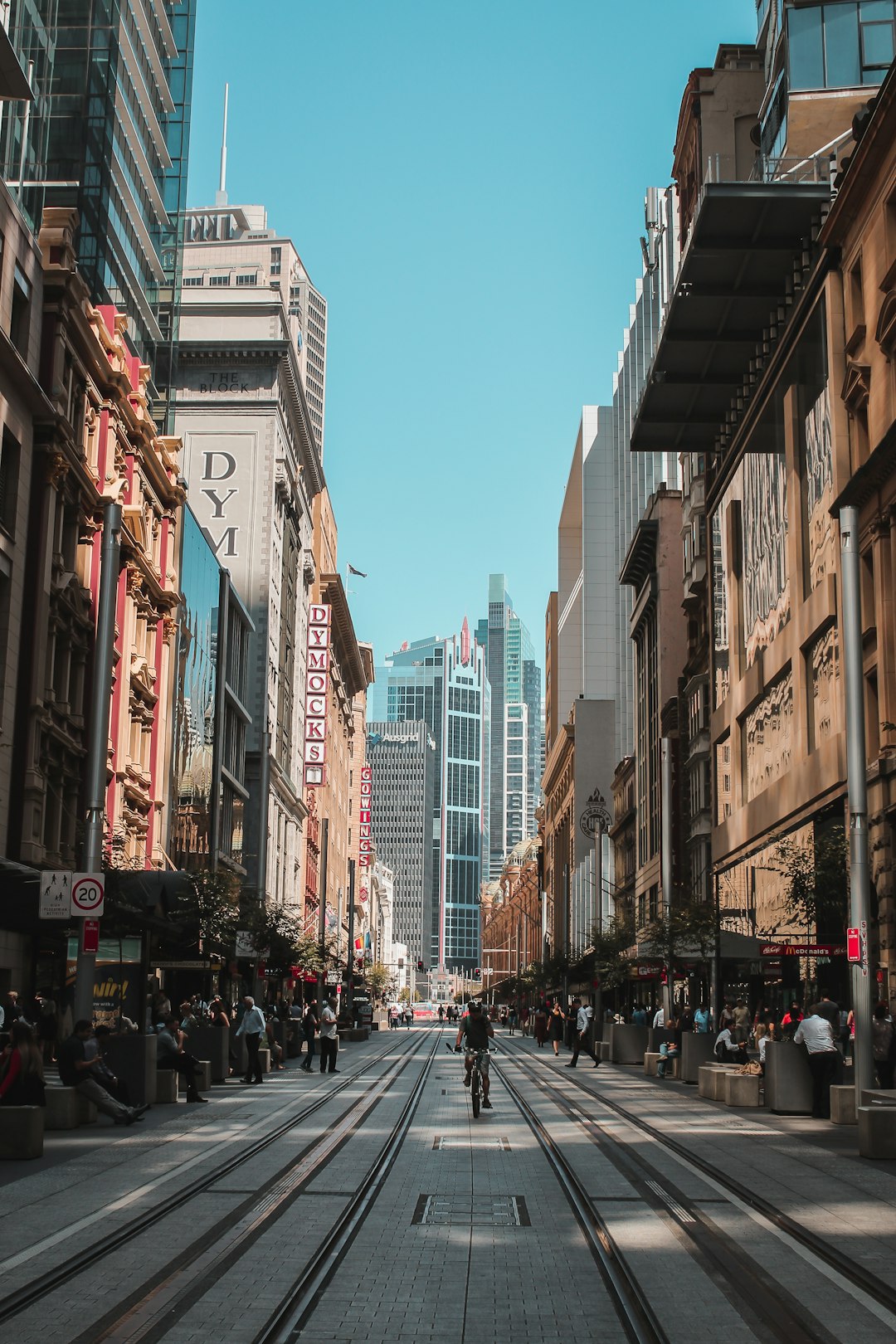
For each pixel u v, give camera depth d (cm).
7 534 3641
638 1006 7131
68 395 4172
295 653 9631
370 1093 2973
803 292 4084
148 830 5197
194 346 8362
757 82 5950
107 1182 1455
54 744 4016
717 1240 1155
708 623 5875
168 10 8112
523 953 18262
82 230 6322
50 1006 3472
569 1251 1127
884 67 4447
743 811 4956
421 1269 1054
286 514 9069
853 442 3703
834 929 3497
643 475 13100
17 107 6094
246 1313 895
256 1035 3306
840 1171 1598
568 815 13250
